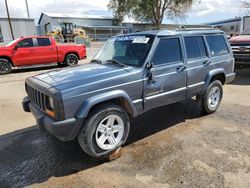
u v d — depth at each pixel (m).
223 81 5.21
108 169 3.17
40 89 3.14
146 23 44.62
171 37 4.00
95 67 3.69
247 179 2.86
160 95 3.82
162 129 4.36
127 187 2.80
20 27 41.31
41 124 3.13
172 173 3.02
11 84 8.80
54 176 3.08
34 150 3.76
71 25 38.50
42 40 12.20
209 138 3.94
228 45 5.25
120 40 4.27
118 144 3.39
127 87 3.36
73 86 2.94
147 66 3.58
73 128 2.95
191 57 4.34
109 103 3.28
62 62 13.05
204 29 4.77
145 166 3.20
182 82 4.16
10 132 4.48
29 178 3.06
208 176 2.94
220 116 4.93
